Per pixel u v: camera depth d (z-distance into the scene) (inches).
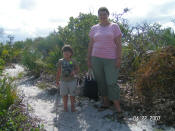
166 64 152.0
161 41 240.1
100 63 160.6
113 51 157.4
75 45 247.4
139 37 242.8
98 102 186.5
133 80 189.5
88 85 185.0
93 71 168.7
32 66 310.8
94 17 256.5
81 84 200.2
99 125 144.9
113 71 157.6
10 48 470.9
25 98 201.2
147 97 162.4
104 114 161.2
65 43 260.4
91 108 174.6
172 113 149.6
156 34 248.1
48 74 281.6
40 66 304.0
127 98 183.6
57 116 159.9
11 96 150.6
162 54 155.2
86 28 247.1
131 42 237.6
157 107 159.6
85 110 170.9
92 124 146.6
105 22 158.6
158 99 165.2
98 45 158.4
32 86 250.5
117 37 155.5
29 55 333.7
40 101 195.2
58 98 205.2
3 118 133.3
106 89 169.0
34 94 217.2
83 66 239.3
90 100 191.6
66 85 164.6
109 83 158.9
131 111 161.8
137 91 164.7
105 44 156.0
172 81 151.6
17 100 165.8
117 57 156.2
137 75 168.1
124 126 141.9
